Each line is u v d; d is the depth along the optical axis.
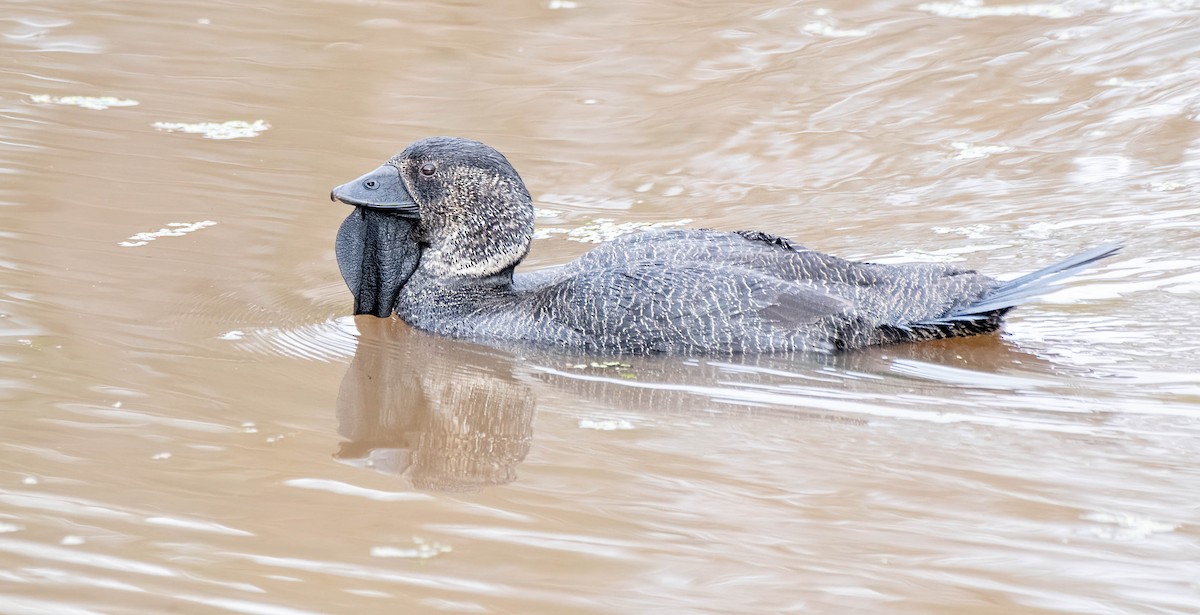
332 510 8.83
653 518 8.84
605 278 12.48
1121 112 19.36
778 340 12.12
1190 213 15.97
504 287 13.32
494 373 11.83
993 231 15.77
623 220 16.64
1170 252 14.78
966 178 17.80
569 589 7.87
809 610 7.71
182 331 12.31
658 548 8.41
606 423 10.59
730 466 9.70
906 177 17.97
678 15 24.06
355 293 13.35
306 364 11.84
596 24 23.70
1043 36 22.08
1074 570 8.22
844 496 9.20
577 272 13.07
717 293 12.19
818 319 12.20
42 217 15.19
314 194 16.78
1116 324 12.92
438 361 12.12
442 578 7.95
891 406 10.96
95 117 18.98
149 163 17.39
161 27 22.88
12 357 11.24
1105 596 7.93
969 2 23.94
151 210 15.77
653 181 18.03
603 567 8.16
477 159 13.12
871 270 12.73
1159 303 13.45
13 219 15.00
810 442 10.18
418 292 13.28
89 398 10.51
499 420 10.62
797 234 15.95
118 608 7.43
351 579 7.89
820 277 12.59
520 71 21.84
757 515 8.91
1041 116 19.56
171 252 14.49
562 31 23.42
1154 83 20.11
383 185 13.16
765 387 11.39
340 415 10.59
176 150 17.98
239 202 16.30
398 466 9.62
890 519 8.87
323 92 20.72
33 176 16.48
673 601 7.77
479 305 13.09
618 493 9.23
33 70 20.61
